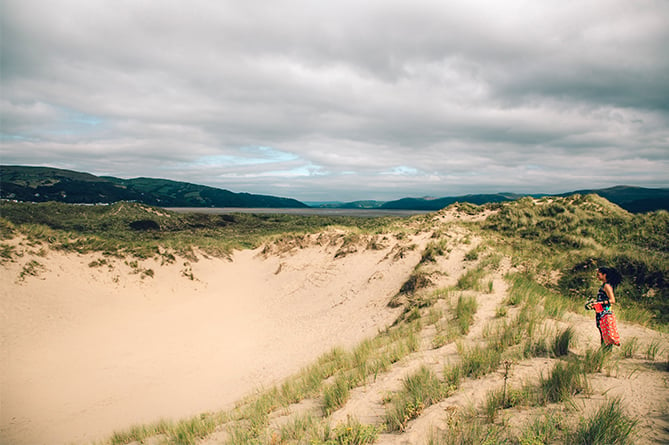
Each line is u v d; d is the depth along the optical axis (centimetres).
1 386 955
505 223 2302
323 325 1445
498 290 1106
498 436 336
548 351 570
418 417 418
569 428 331
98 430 770
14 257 1617
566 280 1302
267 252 2845
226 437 520
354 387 605
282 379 939
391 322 1205
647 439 302
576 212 2248
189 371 1116
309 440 408
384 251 2117
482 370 527
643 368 472
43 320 1376
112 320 1544
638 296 1202
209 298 2042
